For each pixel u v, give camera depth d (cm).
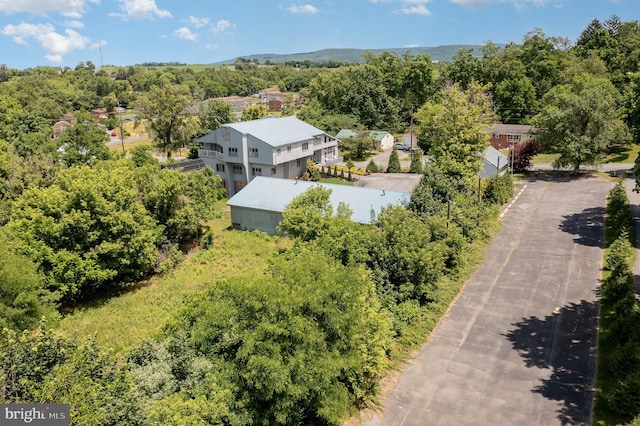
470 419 1495
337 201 3291
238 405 1275
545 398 1568
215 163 5084
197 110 7575
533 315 2102
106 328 2170
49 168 3450
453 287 2356
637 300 1994
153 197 3022
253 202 3566
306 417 1466
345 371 1488
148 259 2719
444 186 2891
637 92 2741
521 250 2850
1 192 3164
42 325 1192
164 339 1461
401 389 1655
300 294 1370
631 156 5250
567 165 4850
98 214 2541
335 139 6003
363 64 9256
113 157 5681
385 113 8525
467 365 1772
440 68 9256
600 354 1780
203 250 3181
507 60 8056
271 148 4709
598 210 3509
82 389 1002
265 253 3092
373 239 2209
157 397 1237
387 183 4838
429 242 2316
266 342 1280
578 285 2359
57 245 2475
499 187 3772
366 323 1605
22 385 1009
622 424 1392
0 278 1891
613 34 10406
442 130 3678
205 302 1468
